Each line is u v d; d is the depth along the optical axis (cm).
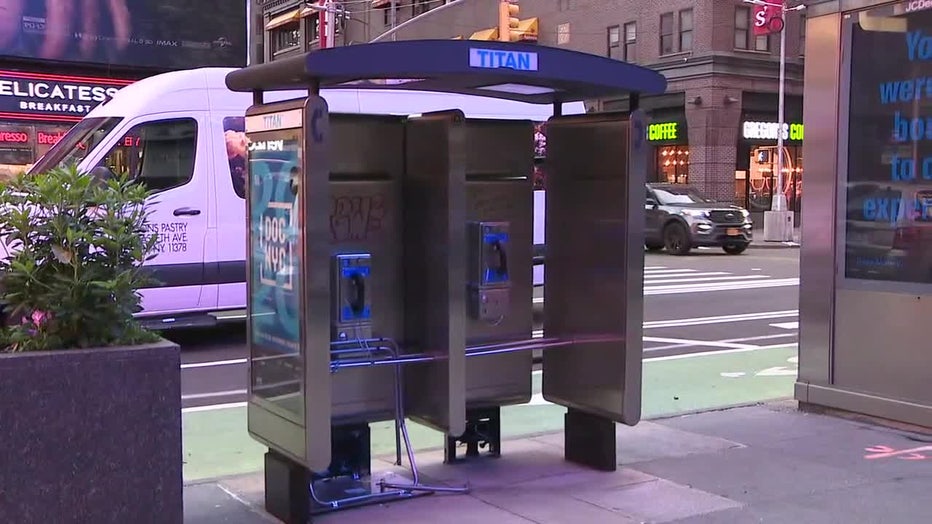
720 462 574
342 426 505
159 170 982
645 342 1109
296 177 425
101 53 1956
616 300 535
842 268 683
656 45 3538
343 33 4966
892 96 641
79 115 1953
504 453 595
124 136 963
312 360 422
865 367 673
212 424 702
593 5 3766
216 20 2088
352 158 515
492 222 556
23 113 1889
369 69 418
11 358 354
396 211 532
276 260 449
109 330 384
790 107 3525
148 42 2009
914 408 639
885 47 644
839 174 679
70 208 391
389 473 546
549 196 586
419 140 513
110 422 371
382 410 524
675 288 1686
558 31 3925
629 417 528
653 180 3672
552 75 471
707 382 873
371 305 523
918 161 629
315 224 419
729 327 1234
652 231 2522
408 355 516
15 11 1850
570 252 570
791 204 3641
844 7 664
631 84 503
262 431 473
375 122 521
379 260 529
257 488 519
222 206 1015
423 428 695
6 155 1877
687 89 3438
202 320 1002
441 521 465
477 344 566
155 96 983
